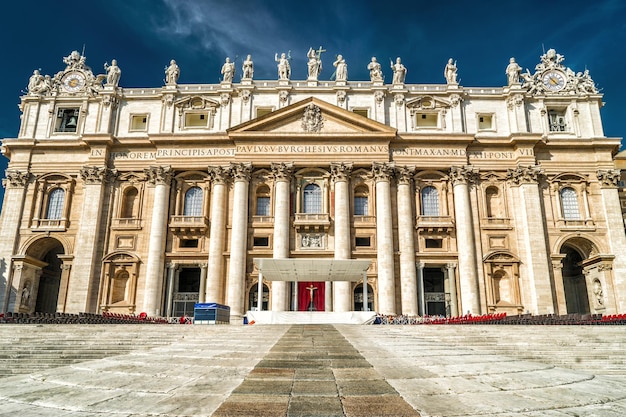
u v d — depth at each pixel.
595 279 49.06
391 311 45.38
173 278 48.38
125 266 48.34
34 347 21.62
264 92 52.94
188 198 51.12
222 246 48.12
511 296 47.50
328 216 48.59
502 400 8.07
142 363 12.38
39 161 51.69
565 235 48.69
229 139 50.38
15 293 47.50
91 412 7.20
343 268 39.75
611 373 18.73
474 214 49.16
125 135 52.53
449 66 53.66
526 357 20.34
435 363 12.49
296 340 18.80
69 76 54.53
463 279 46.88
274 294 46.06
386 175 49.12
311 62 53.81
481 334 24.30
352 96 52.66
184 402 7.78
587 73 53.59
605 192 49.72
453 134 49.97
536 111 52.47
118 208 50.03
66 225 49.59
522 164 49.84
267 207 50.59
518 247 48.34
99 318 35.41
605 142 50.34
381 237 47.53
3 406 7.59
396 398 8.03
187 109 52.84
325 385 9.11
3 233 49.16
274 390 8.63
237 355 14.09
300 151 50.16
